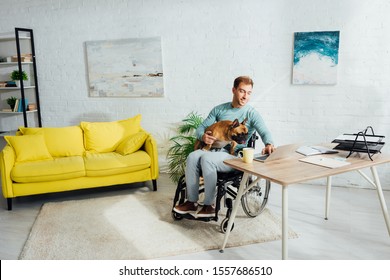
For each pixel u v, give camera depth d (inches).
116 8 177.3
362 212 129.7
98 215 130.7
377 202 139.5
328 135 157.2
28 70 197.6
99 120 191.0
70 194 155.3
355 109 151.9
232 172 116.0
